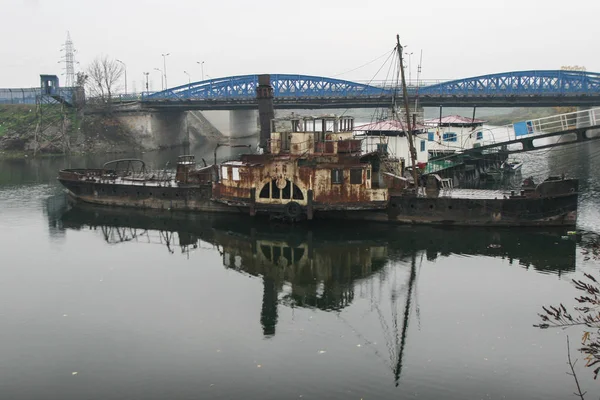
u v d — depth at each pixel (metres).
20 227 44.09
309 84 112.75
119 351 22.67
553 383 19.84
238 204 43.22
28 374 20.95
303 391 19.61
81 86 116.38
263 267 33.91
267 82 49.78
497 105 97.31
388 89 102.81
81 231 42.81
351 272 32.66
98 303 27.72
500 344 22.78
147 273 32.53
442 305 27.09
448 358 21.80
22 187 63.53
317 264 34.28
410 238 38.59
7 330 24.66
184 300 28.17
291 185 41.12
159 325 25.09
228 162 46.28
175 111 123.56
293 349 22.73
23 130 104.38
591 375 20.28
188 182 48.66
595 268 31.66
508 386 19.73
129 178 52.56
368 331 24.39
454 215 40.06
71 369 21.30
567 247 35.50
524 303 26.98
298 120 42.25
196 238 40.47
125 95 123.94
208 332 24.38
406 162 56.78
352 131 44.88
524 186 41.38
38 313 26.48
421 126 62.97
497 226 39.56
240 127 151.12
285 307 27.30
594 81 98.12
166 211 48.53
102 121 111.38
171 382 20.30
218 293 29.27
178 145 131.12
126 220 46.12
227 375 20.75
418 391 19.52
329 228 41.47
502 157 70.50
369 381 20.20
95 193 51.88
